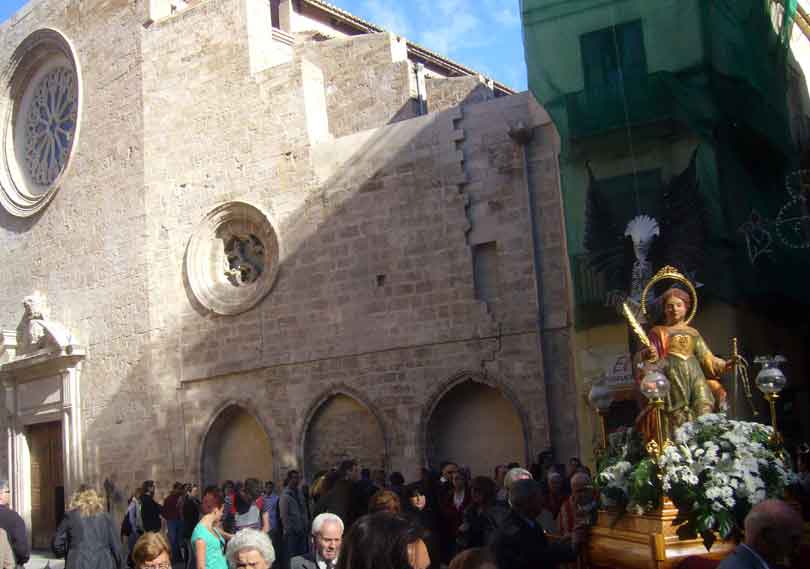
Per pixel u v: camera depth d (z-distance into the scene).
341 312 23.62
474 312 21.78
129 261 28.36
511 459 21.42
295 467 23.84
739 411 16.77
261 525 15.79
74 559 11.05
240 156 26.09
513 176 21.70
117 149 29.25
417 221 22.80
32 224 32.31
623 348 18.53
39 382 30.88
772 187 19.23
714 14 18.50
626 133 18.77
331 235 24.03
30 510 31.28
